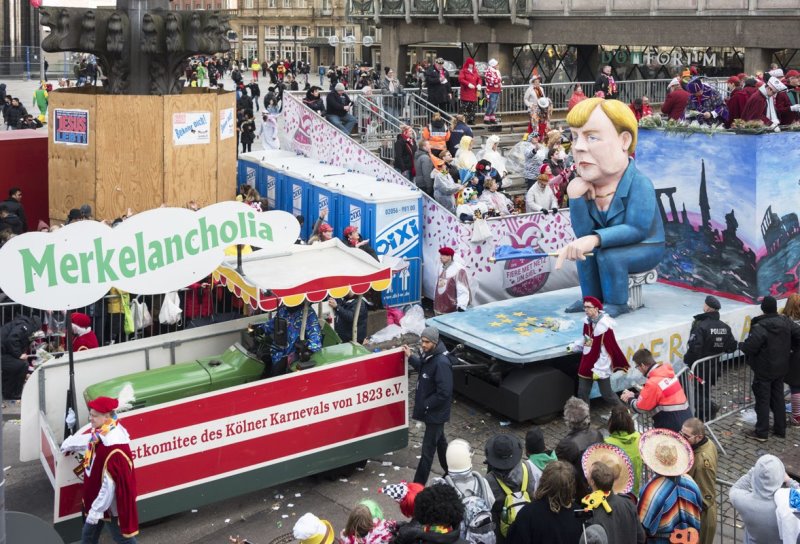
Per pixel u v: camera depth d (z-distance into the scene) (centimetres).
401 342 1307
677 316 1369
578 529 637
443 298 1519
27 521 531
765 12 2923
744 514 741
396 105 2275
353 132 2184
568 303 1446
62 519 866
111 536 910
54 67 6475
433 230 1628
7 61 6425
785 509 703
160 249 918
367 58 7475
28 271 846
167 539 921
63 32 1675
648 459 757
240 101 3012
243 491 957
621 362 1152
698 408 1180
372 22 4353
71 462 863
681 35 3178
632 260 1362
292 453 984
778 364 1145
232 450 944
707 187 1477
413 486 751
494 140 1884
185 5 10481
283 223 1005
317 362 1015
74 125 1681
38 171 1930
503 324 1332
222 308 1350
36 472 1073
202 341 1077
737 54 3097
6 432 1175
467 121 2355
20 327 1261
